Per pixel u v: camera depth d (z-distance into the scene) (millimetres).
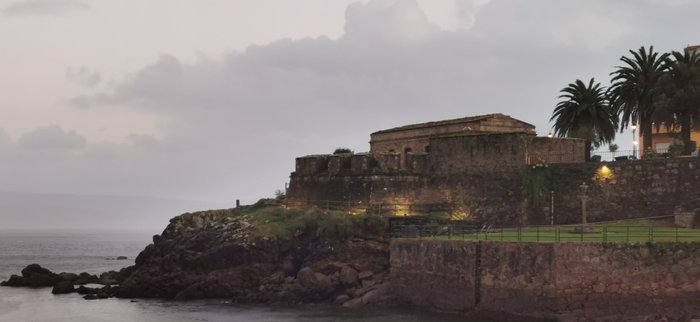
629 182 66750
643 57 80062
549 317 47625
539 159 71812
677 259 47938
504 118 83375
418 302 58094
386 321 54250
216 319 57750
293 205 82812
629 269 47875
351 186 78625
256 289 66625
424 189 77062
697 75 73125
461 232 65000
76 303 69938
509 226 69812
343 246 67312
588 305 47531
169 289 69750
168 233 77625
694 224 60938
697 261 47750
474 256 52531
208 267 69062
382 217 69625
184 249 71312
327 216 70500
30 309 66750
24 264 140000
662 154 70875
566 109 84312
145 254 78625
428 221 70250
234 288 67375
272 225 70750
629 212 66438
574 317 47344
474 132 77875
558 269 47531
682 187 64312
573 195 68750
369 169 77562
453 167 75438
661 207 65125
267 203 83250
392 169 77125
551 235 56156
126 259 159125
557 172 69750
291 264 68312
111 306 66562
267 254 68438
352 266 65250
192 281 68938
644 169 66188
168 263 71250
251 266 68000
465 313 53156
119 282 84438
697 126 74375
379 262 65875
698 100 71188
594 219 67812
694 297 47594
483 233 61375
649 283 47875
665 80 74125
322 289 64250
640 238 51438
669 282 47844
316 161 84000
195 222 78562
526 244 49250
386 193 76375
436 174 76688
